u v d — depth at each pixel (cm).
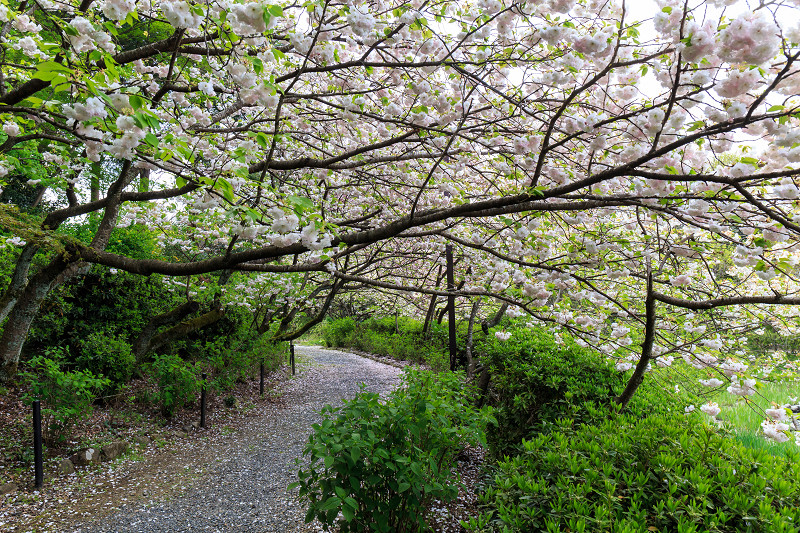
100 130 199
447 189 430
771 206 212
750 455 231
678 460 219
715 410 365
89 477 430
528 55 292
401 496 260
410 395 305
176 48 266
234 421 686
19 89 275
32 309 525
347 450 243
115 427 557
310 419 715
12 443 448
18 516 351
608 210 341
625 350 398
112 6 195
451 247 610
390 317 1792
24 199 1032
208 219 621
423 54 305
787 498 192
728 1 167
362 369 1299
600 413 318
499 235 388
